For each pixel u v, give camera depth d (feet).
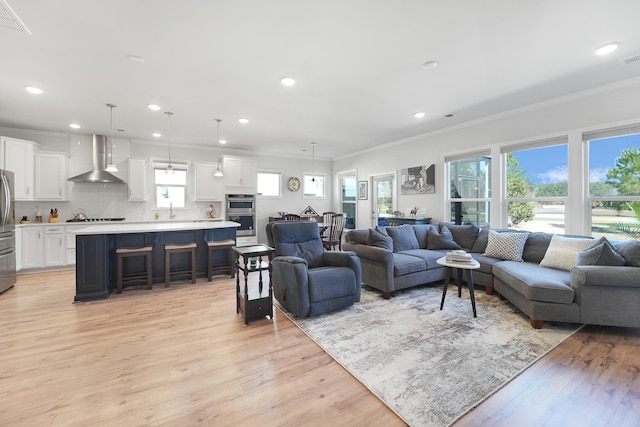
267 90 10.98
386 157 20.88
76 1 6.06
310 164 26.13
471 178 15.57
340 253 10.75
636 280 7.66
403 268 11.57
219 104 12.44
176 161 20.43
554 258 10.30
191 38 7.54
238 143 20.62
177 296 11.66
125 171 18.63
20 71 9.22
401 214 19.39
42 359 6.90
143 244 13.16
